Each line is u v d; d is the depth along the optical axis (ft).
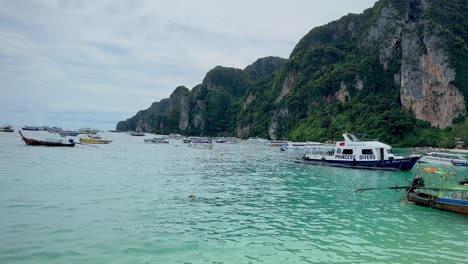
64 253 45.27
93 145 322.96
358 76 513.04
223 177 125.70
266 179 121.29
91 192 86.33
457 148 340.80
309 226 61.31
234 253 47.39
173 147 364.38
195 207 74.08
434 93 435.53
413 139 385.50
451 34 453.58
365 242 53.06
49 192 83.87
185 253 46.85
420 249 50.39
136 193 87.45
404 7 533.96
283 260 45.29
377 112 452.35
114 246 48.49
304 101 596.29
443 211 73.61
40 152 205.46
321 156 174.60
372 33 565.53
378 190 99.60
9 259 42.73
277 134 618.44
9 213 63.31
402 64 473.67
